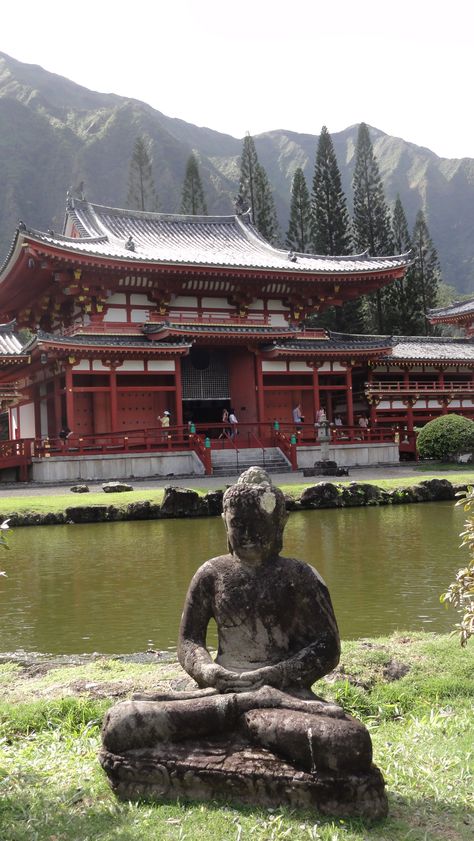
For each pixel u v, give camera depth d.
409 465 49.66
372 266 59.00
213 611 6.33
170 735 5.81
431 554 19.91
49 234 48.91
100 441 47.22
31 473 42.16
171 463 44.41
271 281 55.19
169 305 54.12
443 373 63.12
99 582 17.36
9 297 54.50
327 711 5.54
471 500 8.73
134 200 113.00
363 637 12.08
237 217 66.81
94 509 29.11
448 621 13.01
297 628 6.18
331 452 49.47
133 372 48.19
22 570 19.19
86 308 50.00
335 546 21.67
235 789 5.56
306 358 54.69
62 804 5.83
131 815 5.51
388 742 7.11
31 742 7.28
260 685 5.83
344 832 5.15
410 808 5.71
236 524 6.16
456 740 7.06
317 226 83.50
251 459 46.81
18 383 58.94
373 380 60.88
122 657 10.95
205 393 56.62
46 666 10.30
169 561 19.95
